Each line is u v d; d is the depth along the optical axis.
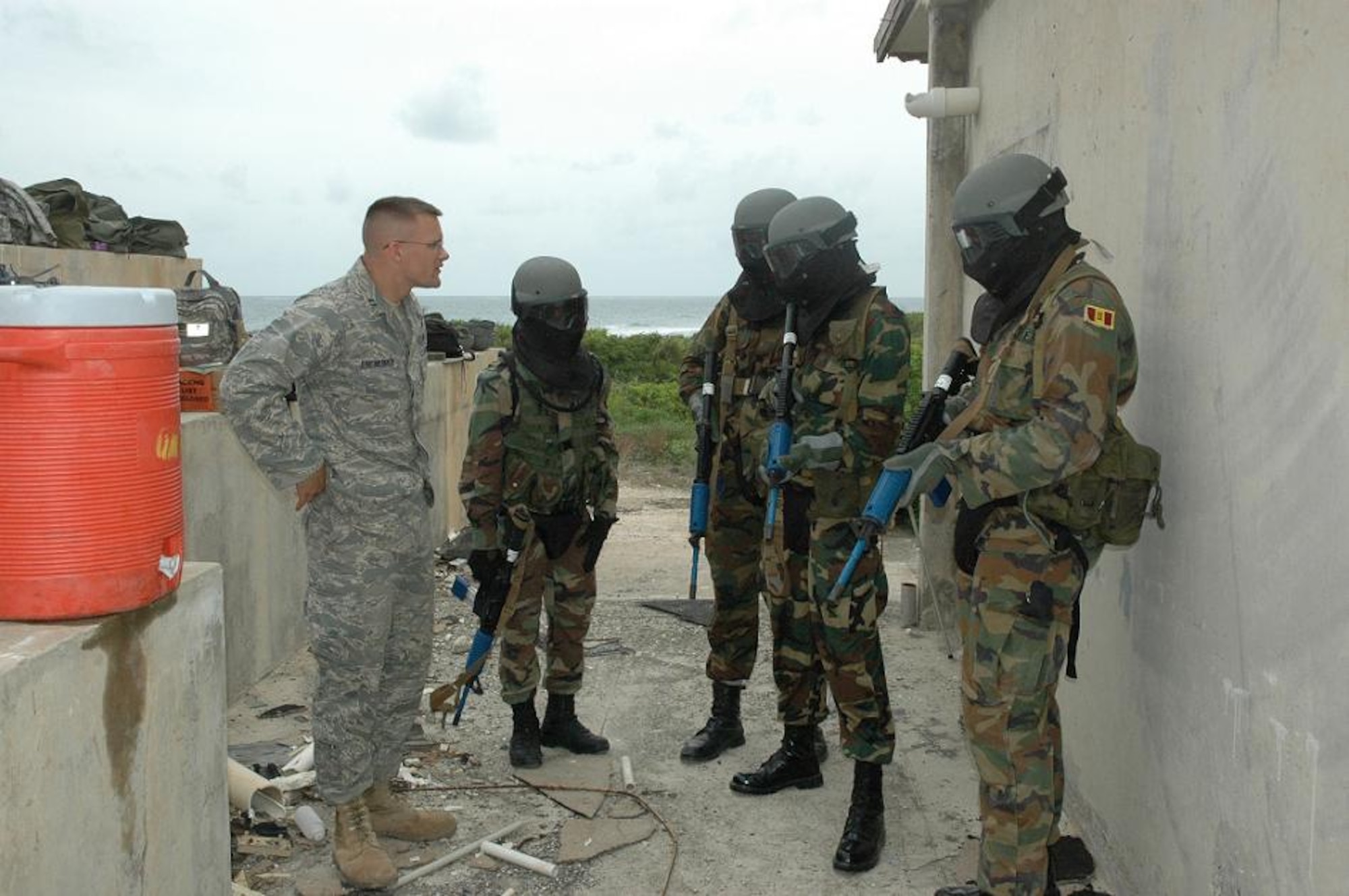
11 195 6.32
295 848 3.53
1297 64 2.10
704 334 4.31
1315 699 2.04
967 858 3.49
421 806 3.83
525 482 3.89
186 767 2.40
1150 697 2.93
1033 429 2.55
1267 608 2.23
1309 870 2.06
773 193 3.79
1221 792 2.47
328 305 3.11
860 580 3.41
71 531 2.03
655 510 9.78
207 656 2.48
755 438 3.91
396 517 3.21
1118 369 2.62
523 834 3.66
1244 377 2.35
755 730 4.56
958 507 2.85
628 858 3.50
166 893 2.32
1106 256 2.77
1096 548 2.74
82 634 2.03
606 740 4.31
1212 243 2.52
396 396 3.22
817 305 3.52
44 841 1.91
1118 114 3.21
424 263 3.17
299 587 5.43
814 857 3.51
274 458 2.98
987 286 2.78
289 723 4.51
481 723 4.60
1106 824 3.31
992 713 2.72
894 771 4.15
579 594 4.18
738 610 4.20
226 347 5.00
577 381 3.90
